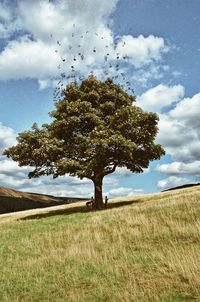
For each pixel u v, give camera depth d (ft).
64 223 88.48
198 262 38.37
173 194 164.96
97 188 141.59
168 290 33.73
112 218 77.71
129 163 145.59
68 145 135.33
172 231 55.47
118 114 135.03
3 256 55.98
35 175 138.62
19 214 171.32
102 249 52.65
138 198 175.94
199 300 30.66
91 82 147.95
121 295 33.58
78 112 138.10
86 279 39.73
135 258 45.24
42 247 58.85
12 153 137.49
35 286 39.06
